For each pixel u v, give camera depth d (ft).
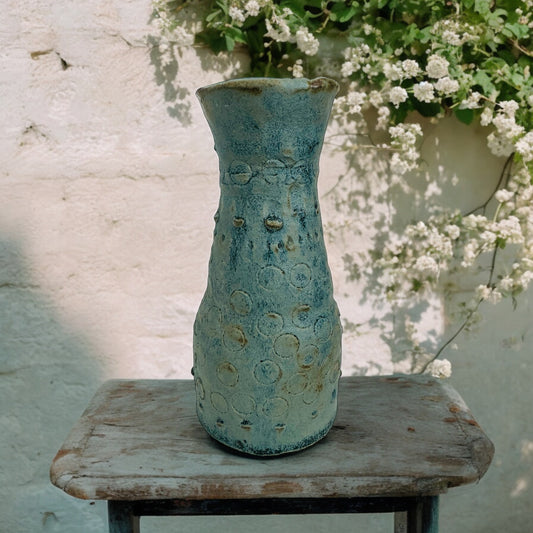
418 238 4.94
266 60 4.58
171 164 4.71
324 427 2.94
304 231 2.73
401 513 3.73
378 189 4.85
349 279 4.96
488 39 4.36
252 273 2.66
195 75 4.62
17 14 4.44
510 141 4.38
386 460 2.81
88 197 4.69
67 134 4.60
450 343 5.12
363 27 4.43
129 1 4.49
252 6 4.08
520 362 5.26
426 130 4.79
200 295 4.90
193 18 4.52
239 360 2.71
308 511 3.00
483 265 5.01
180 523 5.22
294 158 2.66
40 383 4.89
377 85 4.64
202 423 3.02
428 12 4.45
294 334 2.67
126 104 4.61
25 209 4.65
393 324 5.05
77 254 4.75
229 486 2.62
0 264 4.69
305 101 2.55
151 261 4.82
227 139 2.67
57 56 4.52
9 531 5.07
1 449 4.95
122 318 4.87
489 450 2.93
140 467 2.76
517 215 4.90
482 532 5.47
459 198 4.92
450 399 3.59
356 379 3.97
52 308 4.80
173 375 4.96
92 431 3.17
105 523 5.16
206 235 4.82
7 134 4.55
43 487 5.04
